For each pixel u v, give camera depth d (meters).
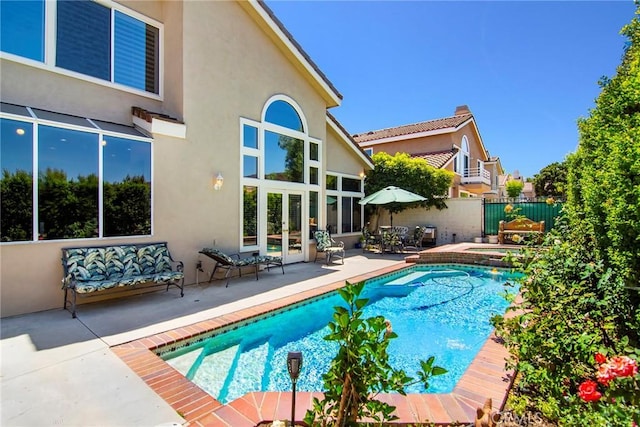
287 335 6.01
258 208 10.27
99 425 3.00
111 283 6.11
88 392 3.53
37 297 6.16
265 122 10.48
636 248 3.36
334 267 10.99
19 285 5.98
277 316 6.54
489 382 3.74
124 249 7.08
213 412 3.24
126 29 8.05
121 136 7.18
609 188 3.71
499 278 10.32
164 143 7.92
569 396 3.14
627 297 3.39
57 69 6.88
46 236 6.26
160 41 8.70
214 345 5.45
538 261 4.01
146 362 4.23
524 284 3.96
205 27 8.74
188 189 8.39
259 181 10.25
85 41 7.33
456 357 5.04
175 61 8.41
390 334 2.17
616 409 2.40
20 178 5.96
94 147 6.84
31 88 6.55
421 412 3.21
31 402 3.33
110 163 7.06
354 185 16.38
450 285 9.50
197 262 8.56
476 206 16.64
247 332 5.96
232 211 9.41
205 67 8.74
